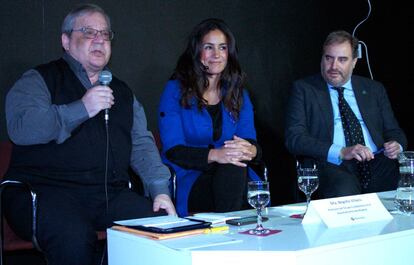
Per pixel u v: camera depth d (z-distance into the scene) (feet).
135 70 12.21
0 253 7.60
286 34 14.17
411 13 14.03
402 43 14.23
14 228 7.98
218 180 9.11
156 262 5.56
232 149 9.23
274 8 14.01
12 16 10.97
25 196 7.86
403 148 11.64
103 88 8.04
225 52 10.30
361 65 14.70
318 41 14.58
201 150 9.54
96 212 8.38
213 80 10.43
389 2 14.47
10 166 8.41
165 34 12.53
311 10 14.48
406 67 14.19
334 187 10.48
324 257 5.24
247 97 10.78
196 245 5.34
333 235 5.74
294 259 5.00
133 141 9.21
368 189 10.98
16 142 7.98
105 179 8.53
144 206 8.46
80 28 8.66
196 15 12.91
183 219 6.64
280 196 14.07
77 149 8.31
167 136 10.00
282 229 6.18
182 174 9.98
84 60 8.67
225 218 6.75
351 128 11.43
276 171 14.05
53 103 8.31
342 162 10.94
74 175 8.30
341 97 11.61
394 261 5.81
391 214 7.07
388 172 11.03
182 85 10.25
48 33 11.28
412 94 14.12
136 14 12.19
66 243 7.33
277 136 14.07
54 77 8.45
